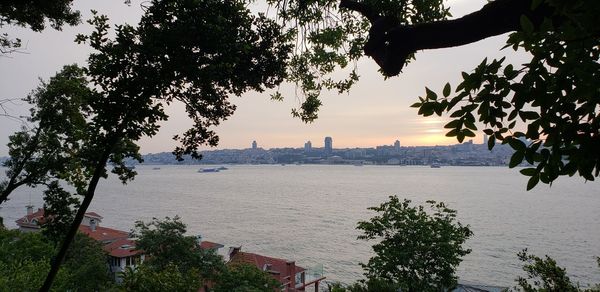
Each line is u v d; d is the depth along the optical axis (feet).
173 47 23.56
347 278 238.89
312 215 491.72
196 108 26.78
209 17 23.75
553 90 7.36
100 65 24.06
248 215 492.54
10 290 70.28
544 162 7.76
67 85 47.73
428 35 11.58
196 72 23.75
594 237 310.45
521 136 7.96
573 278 208.33
